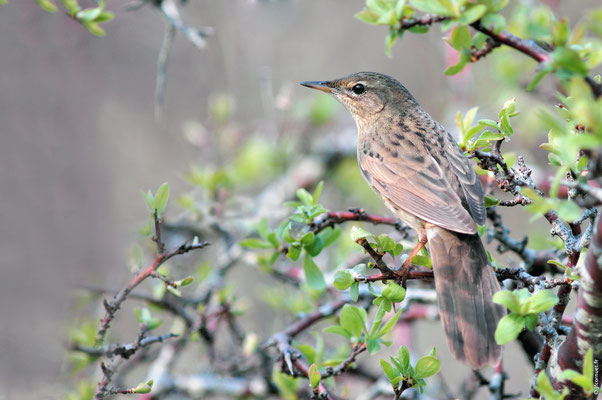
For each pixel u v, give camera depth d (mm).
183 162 17094
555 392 5918
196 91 17297
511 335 6203
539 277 7176
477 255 8016
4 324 14195
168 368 10898
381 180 9867
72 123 16250
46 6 8883
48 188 15953
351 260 10836
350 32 18656
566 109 6535
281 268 11656
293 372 8617
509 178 7008
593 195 5465
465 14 5965
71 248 15703
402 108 11008
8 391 13664
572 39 6258
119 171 16719
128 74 16797
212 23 17359
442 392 11359
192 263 12820
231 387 10758
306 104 15695
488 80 15656
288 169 15547
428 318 11047
